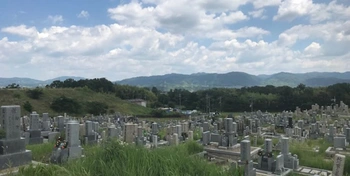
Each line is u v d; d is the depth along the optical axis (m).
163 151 6.14
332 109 62.66
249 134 33.53
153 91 117.62
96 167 5.38
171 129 28.64
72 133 14.12
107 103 81.88
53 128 30.44
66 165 6.22
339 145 23.17
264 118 48.81
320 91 82.00
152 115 73.25
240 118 44.12
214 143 23.64
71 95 79.06
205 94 94.62
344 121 42.22
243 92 93.31
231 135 23.16
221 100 87.94
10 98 66.00
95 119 49.41
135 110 82.75
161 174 4.91
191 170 5.23
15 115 12.64
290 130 31.84
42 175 6.06
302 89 87.75
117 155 5.77
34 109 64.44
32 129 22.34
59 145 14.29
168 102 98.81
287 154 17.84
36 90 71.44
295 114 54.56
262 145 25.17
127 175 4.78
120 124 42.78
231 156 20.62
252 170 14.00
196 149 19.88
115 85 105.38
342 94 78.12
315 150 22.56
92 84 96.06
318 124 36.03
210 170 5.54
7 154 11.96
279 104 82.38
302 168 17.66
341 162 7.36
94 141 21.23
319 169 17.39
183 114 75.00
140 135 24.91
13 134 12.50
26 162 12.47
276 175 15.95
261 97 84.56
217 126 34.81
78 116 66.62
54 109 67.81
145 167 4.99
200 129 33.97
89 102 75.81
